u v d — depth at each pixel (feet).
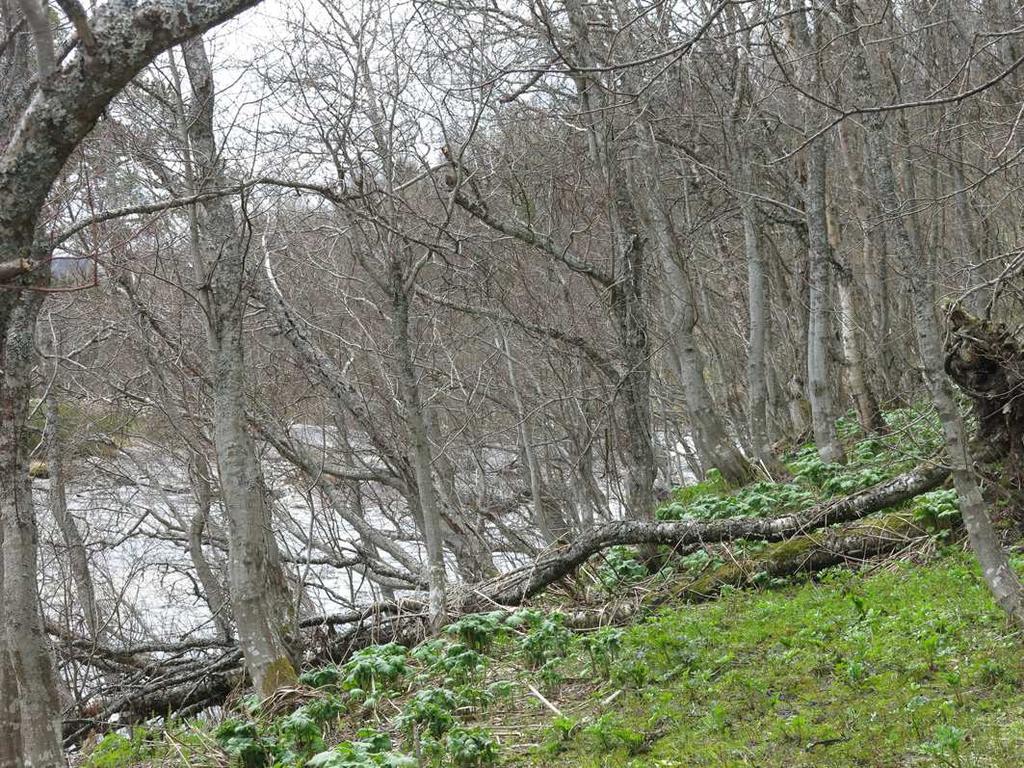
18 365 20.03
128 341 48.14
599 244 49.57
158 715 36.88
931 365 22.53
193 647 41.88
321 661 35.70
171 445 52.95
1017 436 32.12
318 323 53.62
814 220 51.19
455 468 56.65
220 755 24.94
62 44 23.16
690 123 53.31
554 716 24.06
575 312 46.91
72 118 15.34
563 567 36.37
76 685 39.73
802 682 22.67
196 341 48.98
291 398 55.47
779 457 67.67
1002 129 46.06
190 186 29.37
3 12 22.52
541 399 52.75
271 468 56.44
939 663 21.84
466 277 47.09
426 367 51.16
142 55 15.15
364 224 38.14
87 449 57.77
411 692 27.94
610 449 45.98
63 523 50.57
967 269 29.66
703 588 34.17
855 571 33.06
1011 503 32.27
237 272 29.60
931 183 64.69
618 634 26.30
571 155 45.16
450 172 39.09
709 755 19.42
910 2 48.11
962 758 17.30
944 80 51.44
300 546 62.64
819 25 41.47
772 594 32.22
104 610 54.80
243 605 29.19
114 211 20.99
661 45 41.50
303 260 49.06
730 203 64.59
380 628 35.47
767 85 53.93
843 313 61.16
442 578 33.63
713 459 49.60
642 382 39.96
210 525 55.31
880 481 39.93
